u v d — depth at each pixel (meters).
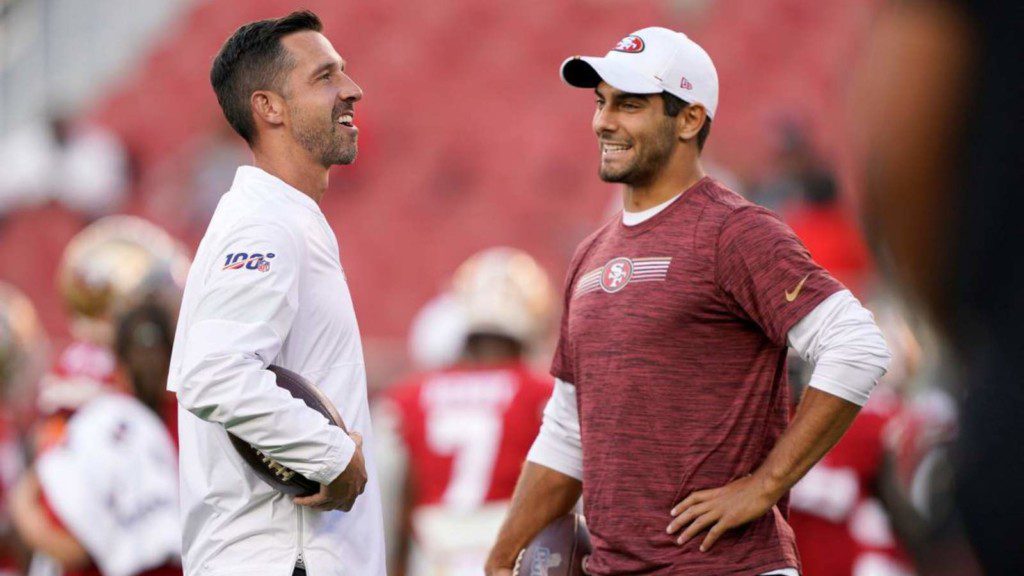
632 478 10.23
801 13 54.00
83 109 59.34
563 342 11.72
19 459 23.31
